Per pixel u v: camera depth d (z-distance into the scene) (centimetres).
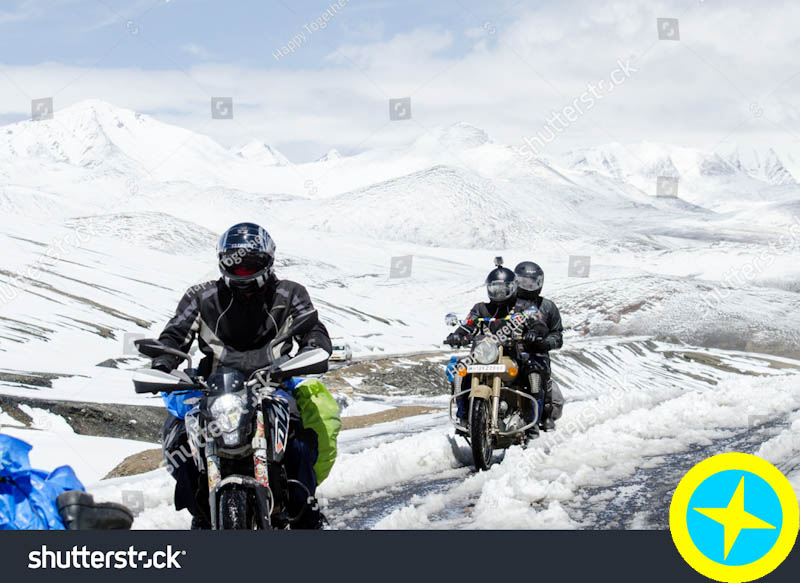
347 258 10025
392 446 1034
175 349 539
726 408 1332
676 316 6700
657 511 739
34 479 505
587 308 6906
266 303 568
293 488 548
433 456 1027
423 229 19862
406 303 7156
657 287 7562
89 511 502
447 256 11944
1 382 1477
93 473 1048
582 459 970
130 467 1075
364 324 4622
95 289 3341
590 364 3719
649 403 1494
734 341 6247
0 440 495
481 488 870
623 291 7362
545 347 1074
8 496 492
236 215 17475
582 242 19138
